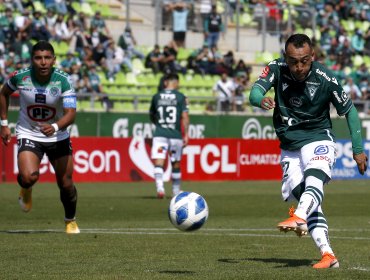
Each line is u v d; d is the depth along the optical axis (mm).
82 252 31062
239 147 86750
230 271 25625
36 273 25219
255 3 122188
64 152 36688
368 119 94188
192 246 33531
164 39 113438
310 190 25031
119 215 49719
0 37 92375
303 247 33562
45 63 34656
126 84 100188
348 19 128250
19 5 99938
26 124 36000
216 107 91312
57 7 104125
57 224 43781
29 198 37438
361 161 26703
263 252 31734
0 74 87688
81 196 64438
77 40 99000
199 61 106438
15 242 34312
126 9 106812
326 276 24281
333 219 48562
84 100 84688
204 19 115562
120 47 104250
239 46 119938
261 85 26375
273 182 84812
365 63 122875
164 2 112750
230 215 50938
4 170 77125
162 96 62438
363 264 27906
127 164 82125
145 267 26828
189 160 84188
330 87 26297
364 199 65125
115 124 84812
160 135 62469
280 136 27047
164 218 48000
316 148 26250
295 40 25594
